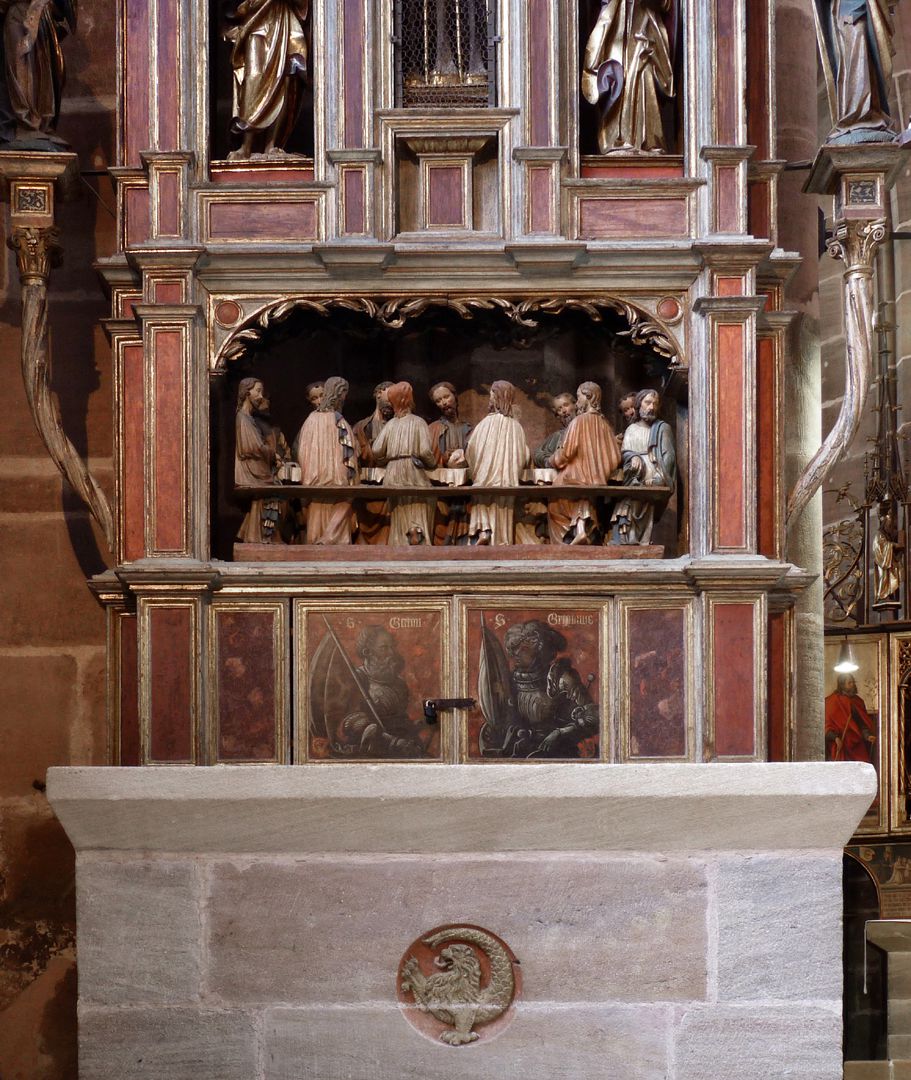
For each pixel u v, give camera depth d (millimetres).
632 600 6379
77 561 7062
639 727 6332
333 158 6594
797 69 7453
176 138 6613
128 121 6664
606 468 6617
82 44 7242
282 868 5125
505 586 6387
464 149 6660
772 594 6539
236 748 6340
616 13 6805
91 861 5129
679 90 6895
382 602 6406
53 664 7020
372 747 6352
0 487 7082
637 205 6605
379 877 5129
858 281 6602
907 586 10898
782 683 6555
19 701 7008
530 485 6594
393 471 6594
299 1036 5086
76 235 7164
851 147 6547
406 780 5082
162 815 5090
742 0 6676
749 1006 5082
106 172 7078
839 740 10422
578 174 6676
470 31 6805
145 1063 5059
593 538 6684
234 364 6789
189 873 5125
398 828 5109
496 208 6656
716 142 6613
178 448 6410
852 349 6594
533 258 6496
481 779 5078
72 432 7086
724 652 6293
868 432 11422
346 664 6383
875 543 10805
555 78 6637
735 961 5094
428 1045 5078
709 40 6656
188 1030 5074
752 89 6773
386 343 6992
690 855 5137
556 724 6352
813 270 7355
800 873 5129
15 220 6527
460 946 5113
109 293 6785
